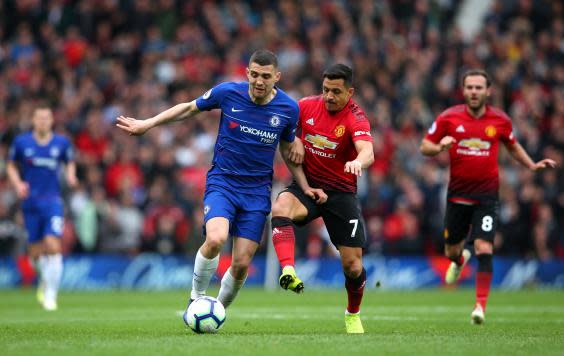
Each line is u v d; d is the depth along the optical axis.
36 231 47.06
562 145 81.19
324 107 29.92
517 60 93.31
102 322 34.78
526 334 28.53
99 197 67.50
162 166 72.12
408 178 73.06
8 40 85.50
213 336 26.77
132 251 67.75
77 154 72.62
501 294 62.09
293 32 88.81
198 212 68.00
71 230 67.06
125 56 83.88
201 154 74.50
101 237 67.06
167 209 68.19
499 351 23.02
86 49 83.25
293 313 41.56
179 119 29.22
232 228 29.17
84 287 65.81
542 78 92.31
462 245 39.03
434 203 72.00
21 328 31.48
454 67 89.94
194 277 28.83
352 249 29.53
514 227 71.44
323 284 69.75
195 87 81.56
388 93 85.06
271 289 66.56
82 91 78.25
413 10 97.50
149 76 80.81
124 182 68.31
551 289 71.06
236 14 91.00
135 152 73.12
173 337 26.45
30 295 57.56
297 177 29.67
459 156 36.53
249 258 28.72
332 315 40.06
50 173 46.94
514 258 71.56
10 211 67.19
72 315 39.66
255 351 22.55
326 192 29.84
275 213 29.23
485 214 36.06
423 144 37.22
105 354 22.20
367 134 29.16
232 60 84.62
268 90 28.20
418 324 34.53
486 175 36.28
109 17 86.88
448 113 36.75
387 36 91.25
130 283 67.06
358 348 23.36
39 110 46.94
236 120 28.77
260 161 28.95
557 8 100.00
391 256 70.56
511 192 72.31
